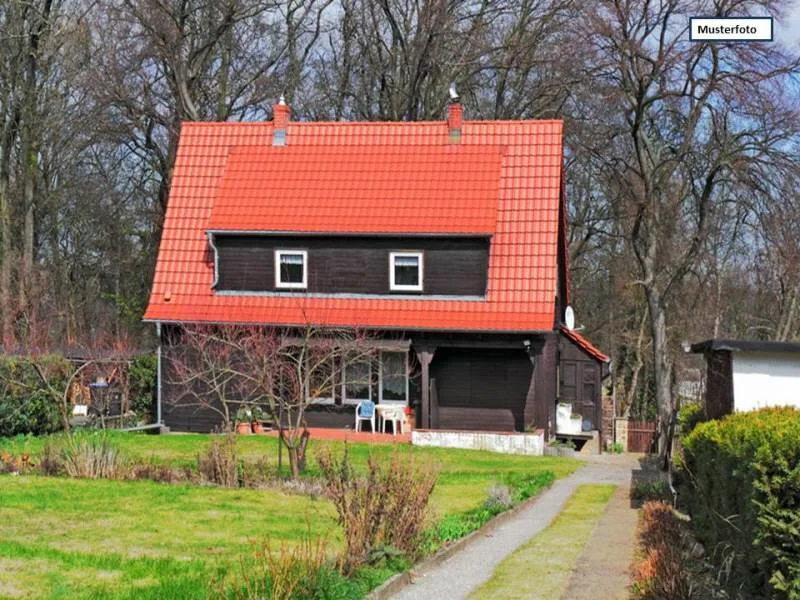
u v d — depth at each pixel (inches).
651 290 1717.5
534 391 1373.0
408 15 1910.7
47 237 2180.1
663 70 1519.4
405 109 1939.0
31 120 1791.3
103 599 427.2
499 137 1459.2
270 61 1969.7
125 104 1804.9
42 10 1759.4
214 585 442.0
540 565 557.0
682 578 468.4
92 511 653.9
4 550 523.5
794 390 677.9
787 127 1477.6
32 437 1110.4
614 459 1381.6
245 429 1347.2
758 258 1899.6
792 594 361.7
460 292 1371.8
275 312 1393.9
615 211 2089.1
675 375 2199.8
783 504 382.0
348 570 480.4
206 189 1497.3
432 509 656.4
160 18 1708.9
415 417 1387.8
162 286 1437.0
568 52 1605.6
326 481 685.3
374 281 1392.7
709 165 1617.9
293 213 1407.5
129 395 1498.5
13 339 1482.5
